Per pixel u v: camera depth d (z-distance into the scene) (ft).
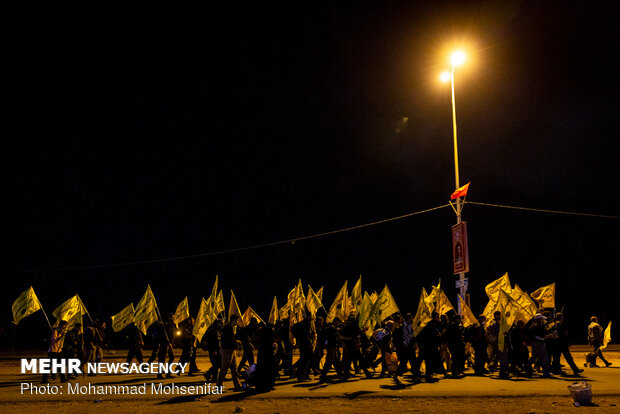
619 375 55.67
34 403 41.11
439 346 52.85
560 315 55.72
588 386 38.68
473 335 55.31
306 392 43.91
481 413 35.35
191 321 58.03
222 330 45.29
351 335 51.72
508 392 42.88
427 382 49.67
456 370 53.72
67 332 55.21
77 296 63.31
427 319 50.60
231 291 57.82
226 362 44.55
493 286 61.41
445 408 37.24
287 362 56.85
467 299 74.23
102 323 65.82
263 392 44.34
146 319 63.46
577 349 111.75
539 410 36.27
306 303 68.90
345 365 51.83
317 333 54.54
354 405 38.73
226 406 38.65
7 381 55.52
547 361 52.90
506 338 52.80
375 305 56.39
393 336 49.39
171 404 39.68
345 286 64.49
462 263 75.92
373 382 50.65
